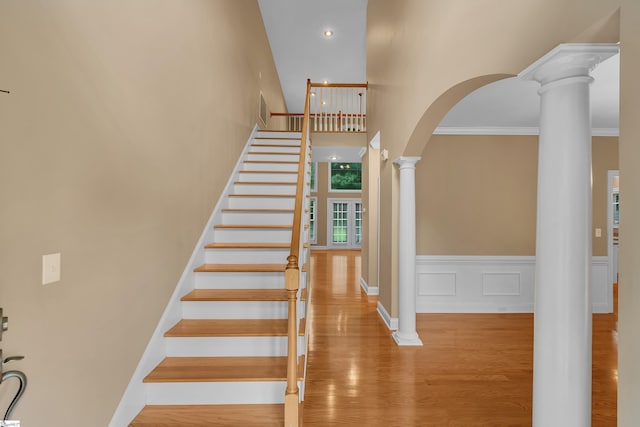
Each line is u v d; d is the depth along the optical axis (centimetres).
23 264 124
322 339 378
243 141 513
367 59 604
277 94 911
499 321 447
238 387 209
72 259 148
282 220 386
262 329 244
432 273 489
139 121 204
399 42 375
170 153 249
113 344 178
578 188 139
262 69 679
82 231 154
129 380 193
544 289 146
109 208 174
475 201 492
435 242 491
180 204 269
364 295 578
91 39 160
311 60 846
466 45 219
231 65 434
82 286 154
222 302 264
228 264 322
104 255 170
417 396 262
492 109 399
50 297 136
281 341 238
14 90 120
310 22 690
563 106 142
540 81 154
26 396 125
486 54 198
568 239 139
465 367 311
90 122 160
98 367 165
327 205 1273
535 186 489
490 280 488
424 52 291
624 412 111
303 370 243
